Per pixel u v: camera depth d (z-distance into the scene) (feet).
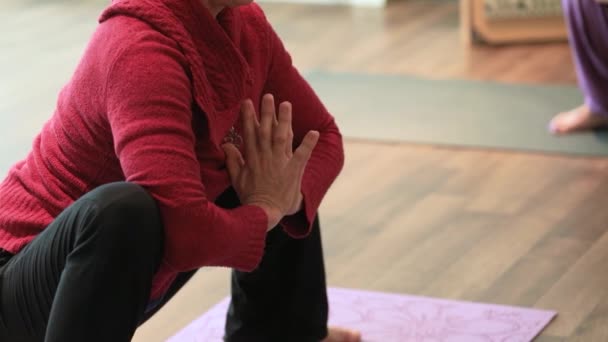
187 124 4.23
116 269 4.00
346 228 8.61
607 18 10.59
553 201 9.12
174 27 4.33
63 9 18.88
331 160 5.39
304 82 5.44
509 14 15.48
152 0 4.37
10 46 16.07
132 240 4.00
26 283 4.29
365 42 15.97
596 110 11.00
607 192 9.31
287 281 5.75
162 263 4.30
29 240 4.47
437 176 9.93
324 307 5.90
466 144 10.85
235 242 4.33
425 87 13.17
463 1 15.42
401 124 11.59
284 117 4.68
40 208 4.56
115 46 4.25
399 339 6.51
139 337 6.68
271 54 5.20
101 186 4.09
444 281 7.45
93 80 4.32
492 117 11.78
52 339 4.03
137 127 4.11
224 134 4.69
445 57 14.83
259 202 4.64
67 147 4.51
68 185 4.54
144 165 4.08
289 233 5.20
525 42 15.53
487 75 13.73
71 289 4.00
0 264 4.49
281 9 18.72
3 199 4.66
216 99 4.55
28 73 14.39
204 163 4.66
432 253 8.01
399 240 8.30
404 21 17.47
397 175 10.00
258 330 5.88
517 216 8.78
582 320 6.73
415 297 7.18
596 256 7.83
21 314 4.35
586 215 8.74
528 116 11.77
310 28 17.11
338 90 13.12
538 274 7.52
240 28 4.87
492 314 6.84
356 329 6.65
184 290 7.48
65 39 16.51
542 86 13.07
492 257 7.88
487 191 9.46
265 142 4.67
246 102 4.68
